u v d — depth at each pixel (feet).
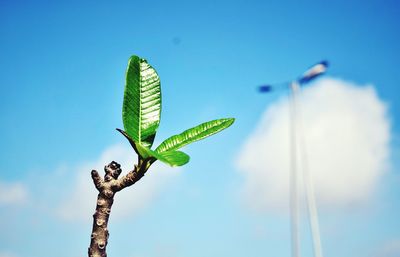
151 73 3.04
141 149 2.70
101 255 2.62
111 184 2.70
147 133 2.94
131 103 2.95
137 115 2.95
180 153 2.68
